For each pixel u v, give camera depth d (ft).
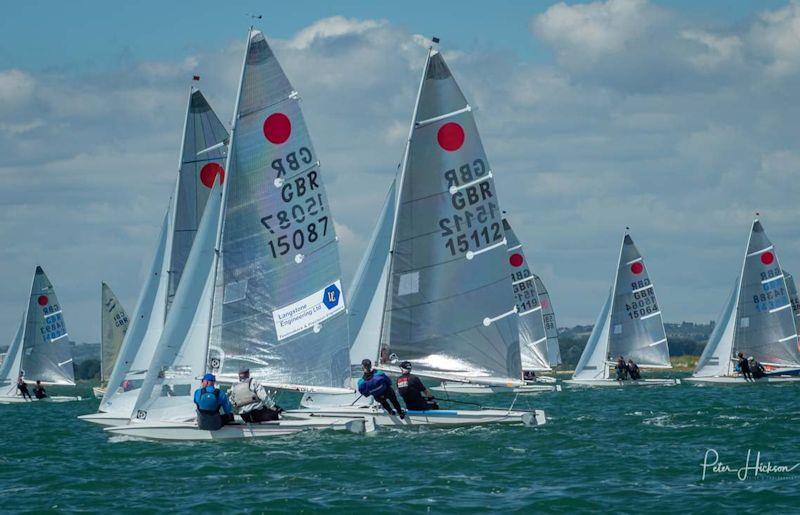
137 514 224.74
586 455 298.56
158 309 401.08
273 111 340.39
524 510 222.69
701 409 474.49
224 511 224.53
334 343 351.05
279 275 342.85
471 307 362.53
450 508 224.33
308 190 346.74
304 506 227.20
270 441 324.60
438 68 357.00
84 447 349.20
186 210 398.62
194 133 398.83
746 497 232.73
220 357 338.34
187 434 328.29
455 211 360.28
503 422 354.54
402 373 354.95
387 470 272.72
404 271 358.02
